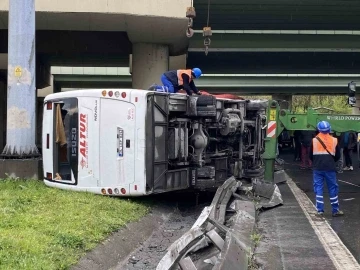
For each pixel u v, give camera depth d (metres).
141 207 9.59
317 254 6.74
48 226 7.17
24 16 11.73
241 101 12.64
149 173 9.60
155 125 9.72
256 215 9.15
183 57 26.56
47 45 25.70
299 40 28.48
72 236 6.71
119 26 19.50
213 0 22.66
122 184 9.69
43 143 10.78
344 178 16.19
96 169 9.93
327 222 8.89
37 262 5.56
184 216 10.38
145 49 21.53
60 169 10.38
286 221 8.91
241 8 23.73
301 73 40.78
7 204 8.48
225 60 33.91
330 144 9.54
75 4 17.91
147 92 9.55
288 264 6.27
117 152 9.73
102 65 38.19
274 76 43.97
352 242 7.45
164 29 19.66
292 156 27.77
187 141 10.70
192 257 6.62
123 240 7.62
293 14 24.91
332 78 43.88
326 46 28.61
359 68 37.62
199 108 10.56
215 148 11.81
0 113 38.53
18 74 11.73
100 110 9.88
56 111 10.45
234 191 10.63
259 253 6.73
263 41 28.28
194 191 11.48
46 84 37.16
